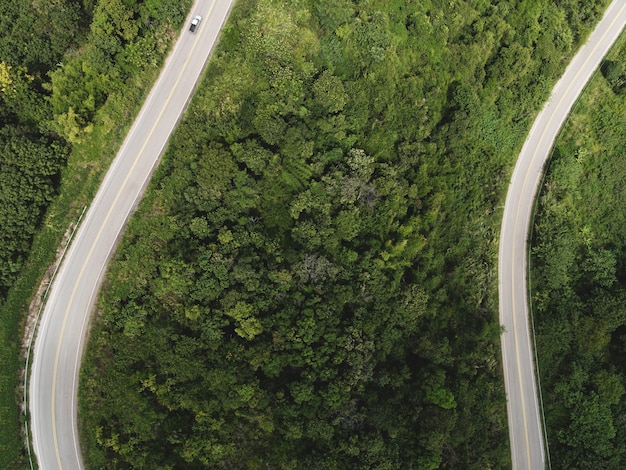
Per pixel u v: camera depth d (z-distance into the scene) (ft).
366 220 213.66
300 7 207.82
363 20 214.69
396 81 224.74
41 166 190.90
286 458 198.18
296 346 196.34
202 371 194.90
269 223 204.44
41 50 195.00
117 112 202.39
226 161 191.11
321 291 202.28
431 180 227.81
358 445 198.39
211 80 206.08
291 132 197.26
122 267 200.64
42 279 200.64
